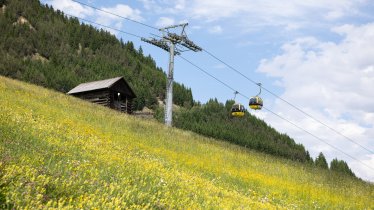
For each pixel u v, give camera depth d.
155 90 189.38
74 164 12.05
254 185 21.00
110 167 13.00
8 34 178.88
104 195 9.48
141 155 20.30
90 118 30.69
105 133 25.11
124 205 9.11
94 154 15.38
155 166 16.27
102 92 57.88
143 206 10.02
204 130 157.62
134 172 13.68
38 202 7.88
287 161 38.72
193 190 13.48
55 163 11.88
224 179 20.73
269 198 18.41
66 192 9.27
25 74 139.38
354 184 31.05
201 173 20.19
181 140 33.62
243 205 13.38
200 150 30.89
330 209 19.20
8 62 146.75
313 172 34.09
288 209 16.36
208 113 182.88
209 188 15.16
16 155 11.44
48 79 140.88
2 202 7.79
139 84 173.25
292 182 24.98
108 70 185.25
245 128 183.00
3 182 8.42
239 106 51.22
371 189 29.91
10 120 17.98
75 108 34.03
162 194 11.64
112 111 42.06
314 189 23.47
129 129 31.41
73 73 157.88
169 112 46.56
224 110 189.00
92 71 172.50
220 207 11.87
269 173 27.67
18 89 35.44
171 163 20.45
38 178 9.36
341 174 38.22
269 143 171.88
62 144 15.58
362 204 21.89
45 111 26.95
